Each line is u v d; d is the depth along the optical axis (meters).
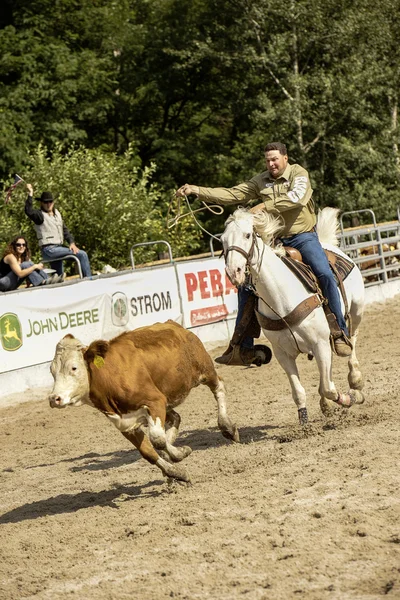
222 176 39.19
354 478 6.85
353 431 8.48
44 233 15.85
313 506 6.31
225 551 5.72
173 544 6.06
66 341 7.03
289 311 8.64
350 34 32.44
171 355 7.71
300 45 33.06
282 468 7.56
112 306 15.70
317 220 10.21
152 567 5.72
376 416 8.95
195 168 39.19
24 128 31.56
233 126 39.94
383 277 22.36
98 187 23.70
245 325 9.20
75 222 23.55
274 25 33.19
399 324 17.88
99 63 34.97
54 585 5.74
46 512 7.70
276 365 14.88
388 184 33.84
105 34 37.28
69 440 11.11
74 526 6.96
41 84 32.34
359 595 4.82
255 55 32.31
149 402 7.29
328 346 8.91
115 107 37.62
